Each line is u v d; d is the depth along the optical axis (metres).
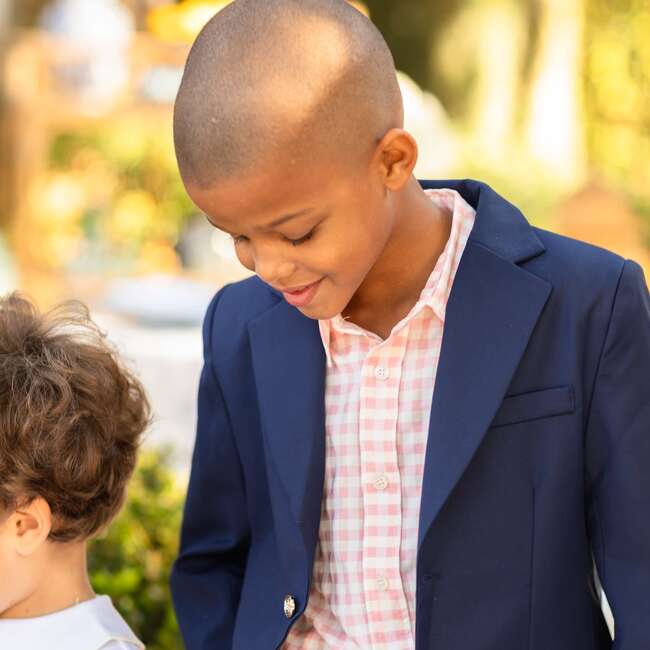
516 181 9.40
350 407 1.85
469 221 1.87
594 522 1.83
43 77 5.26
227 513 2.09
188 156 1.58
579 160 11.34
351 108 1.58
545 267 1.82
